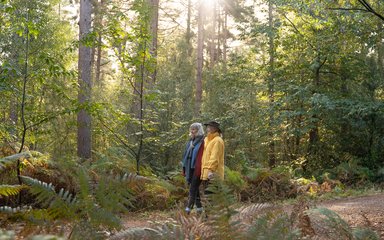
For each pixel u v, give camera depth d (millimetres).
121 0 15008
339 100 17578
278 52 21328
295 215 3920
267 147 20047
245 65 23078
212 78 23125
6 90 8516
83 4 13266
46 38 12992
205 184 7469
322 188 13984
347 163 18156
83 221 2898
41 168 8430
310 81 20703
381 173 17484
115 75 14773
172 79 18391
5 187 4609
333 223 3814
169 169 14156
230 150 18172
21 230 3014
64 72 9000
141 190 9641
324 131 21469
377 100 19016
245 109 19500
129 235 2816
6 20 9930
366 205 8836
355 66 19484
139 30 10953
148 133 14344
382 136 19828
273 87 20625
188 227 3574
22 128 9930
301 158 19781
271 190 12344
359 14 9273
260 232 2711
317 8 9508
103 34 10906
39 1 8797
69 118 13117
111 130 11453
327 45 18328
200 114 17875
